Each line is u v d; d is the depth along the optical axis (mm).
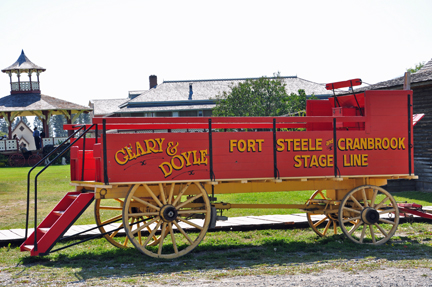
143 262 8039
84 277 6988
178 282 6547
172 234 8477
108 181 7969
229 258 8336
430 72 17750
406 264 7430
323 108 11625
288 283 6383
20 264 8141
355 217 9516
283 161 8938
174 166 8344
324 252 8750
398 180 18359
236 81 63125
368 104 9430
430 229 11031
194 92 60562
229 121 8742
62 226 8125
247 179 8703
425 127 17906
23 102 45562
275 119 8930
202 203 8961
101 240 10336
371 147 9438
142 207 8922
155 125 9344
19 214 14430
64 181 23797
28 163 40031
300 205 9938
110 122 8164
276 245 9445
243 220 12023
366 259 7895
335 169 9203
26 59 47688
